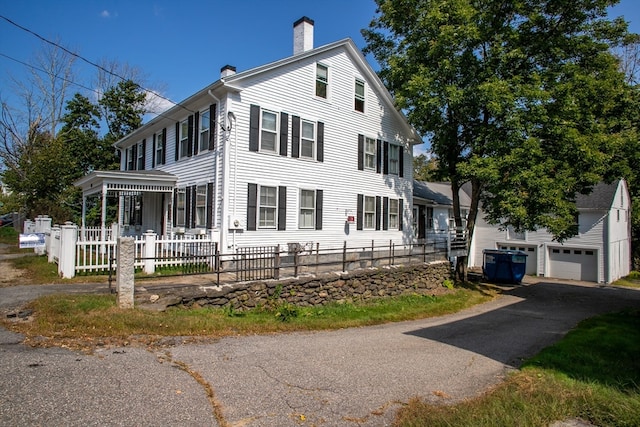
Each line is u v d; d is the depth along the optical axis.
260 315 9.14
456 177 19.17
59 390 4.22
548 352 7.66
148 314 7.31
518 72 16.91
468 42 16.58
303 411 4.21
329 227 16.42
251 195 13.66
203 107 14.66
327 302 11.48
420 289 15.73
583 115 15.95
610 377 6.15
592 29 16.83
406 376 5.63
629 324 11.62
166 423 3.71
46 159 25.39
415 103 17.22
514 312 13.41
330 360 6.14
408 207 21.08
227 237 12.95
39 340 5.77
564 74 16.22
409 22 18.92
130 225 21.39
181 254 11.63
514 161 14.81
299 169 15.27
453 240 19.39
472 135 18.53
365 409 4.38
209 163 13.94
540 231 25.94
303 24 16.45
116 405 3.99
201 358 5.69
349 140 17.52
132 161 22.09
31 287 8.82
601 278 23.45
